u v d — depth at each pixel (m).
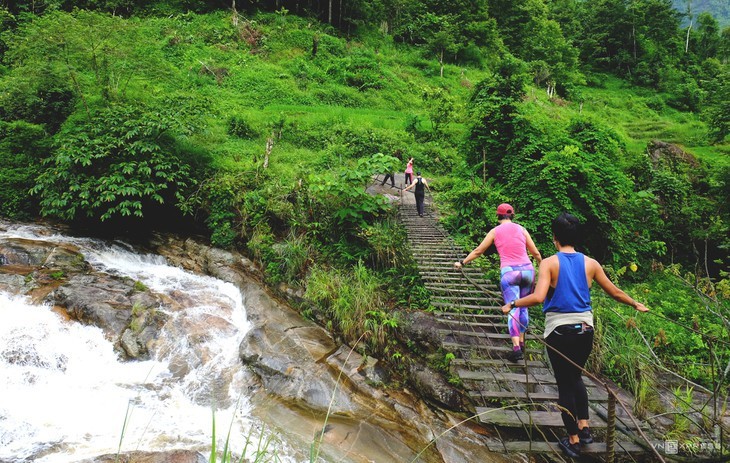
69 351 5.02
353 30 34.84
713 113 15.80
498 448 3.36
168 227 9.56
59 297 5.89
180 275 7.68
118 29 11.51
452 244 7.57
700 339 5.58
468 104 10.72
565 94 37.69
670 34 50.25
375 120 19.12
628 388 4.55
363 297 5.80
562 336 2.80
